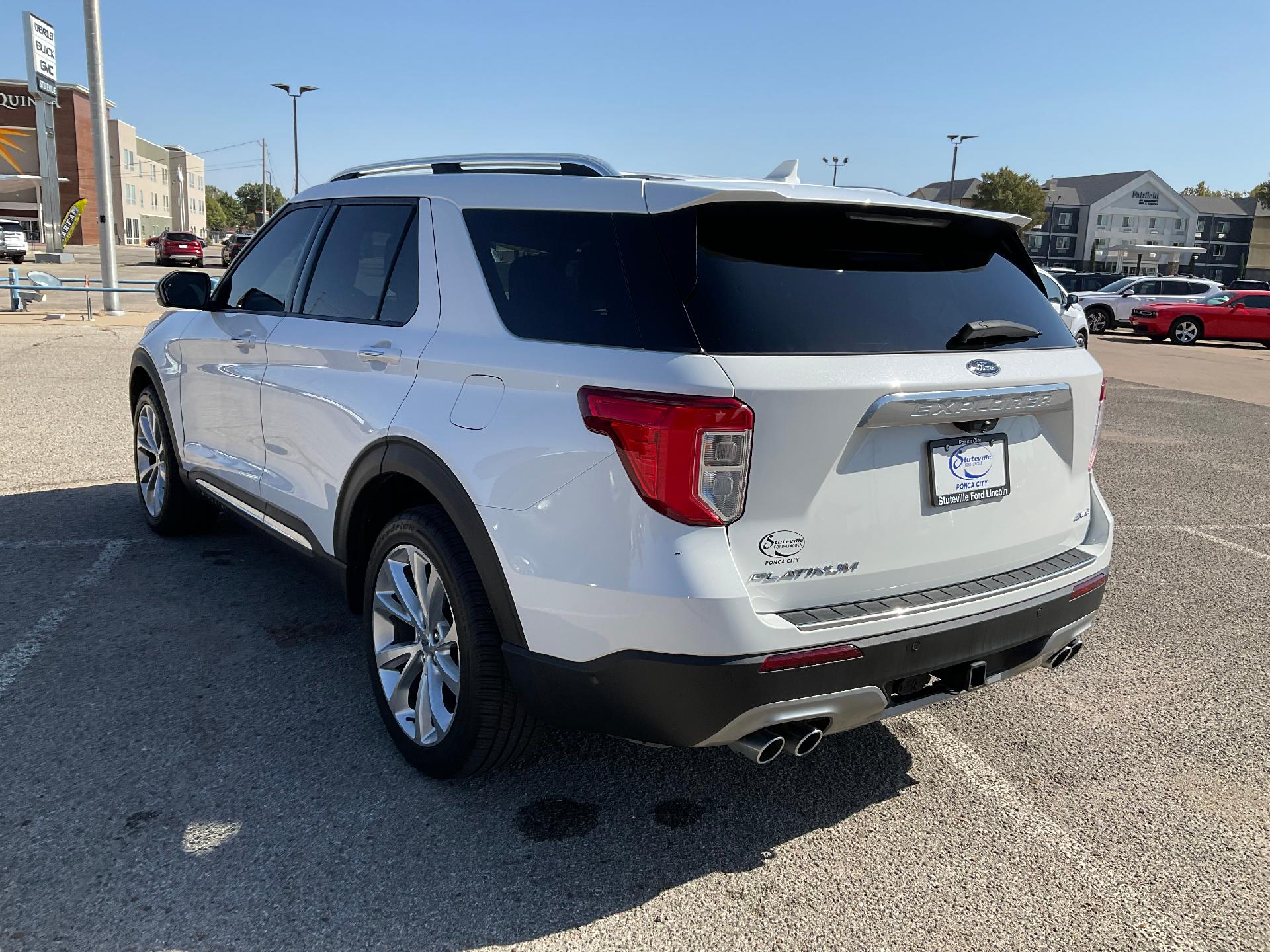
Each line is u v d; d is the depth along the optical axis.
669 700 2.26
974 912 2.46
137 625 4.01
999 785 3.08
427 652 2.90
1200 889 2.58
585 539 2.32
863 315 2.46
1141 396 13.58
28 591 4.34
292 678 3.57
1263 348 25.28
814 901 2.47
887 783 3.07
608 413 2.27
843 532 2.37
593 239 2.52
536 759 3.13
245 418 3.92
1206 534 6.21
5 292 23.17
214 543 5.11
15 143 62.34
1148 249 82.31
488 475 2.53
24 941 2.21
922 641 2.43
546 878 2.52
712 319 2.27
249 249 4.18
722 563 2.21
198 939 2.24
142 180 97.75
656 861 2.61
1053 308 2.97
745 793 2.98
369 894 2.42
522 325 2.62
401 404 2.88
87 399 9.21
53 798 2.76
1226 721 3.57
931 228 2.79
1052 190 86.06
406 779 2.95
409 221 3.16
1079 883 2.59
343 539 3.26
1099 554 2.99
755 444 2.20
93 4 17.38
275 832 2.65
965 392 2.47
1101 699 3.73
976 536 2.66
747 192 2.31
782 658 2.24
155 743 3.08
